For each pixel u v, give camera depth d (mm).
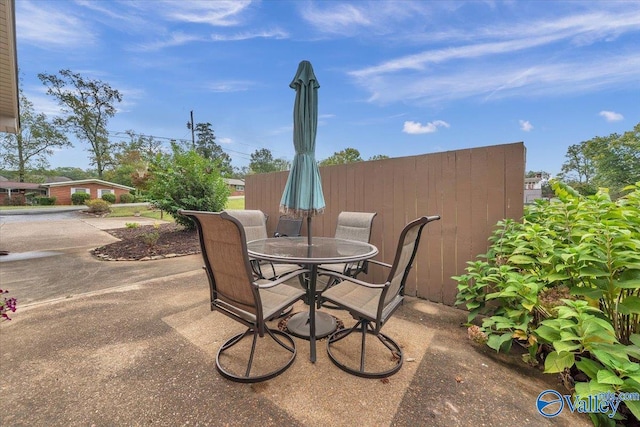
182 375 1726
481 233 2797
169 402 1507
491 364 1864
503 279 2137
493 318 1977
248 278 1546
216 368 1787
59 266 4520
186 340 2127
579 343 1557
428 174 3129
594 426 1361
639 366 1249
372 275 3607
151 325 2371
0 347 2025
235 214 3355
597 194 1915
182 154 7625
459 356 1958
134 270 4273
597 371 1367
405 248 1682
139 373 1741
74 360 1870
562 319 1499
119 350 1988
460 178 2912
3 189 24766
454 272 2955
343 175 3891
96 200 17109
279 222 4766
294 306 2885
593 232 1718
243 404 1498
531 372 1780
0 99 5238
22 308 2736
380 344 2121
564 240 2002
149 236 6016
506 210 2652
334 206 4008
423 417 1418
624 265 1541
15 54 3953
